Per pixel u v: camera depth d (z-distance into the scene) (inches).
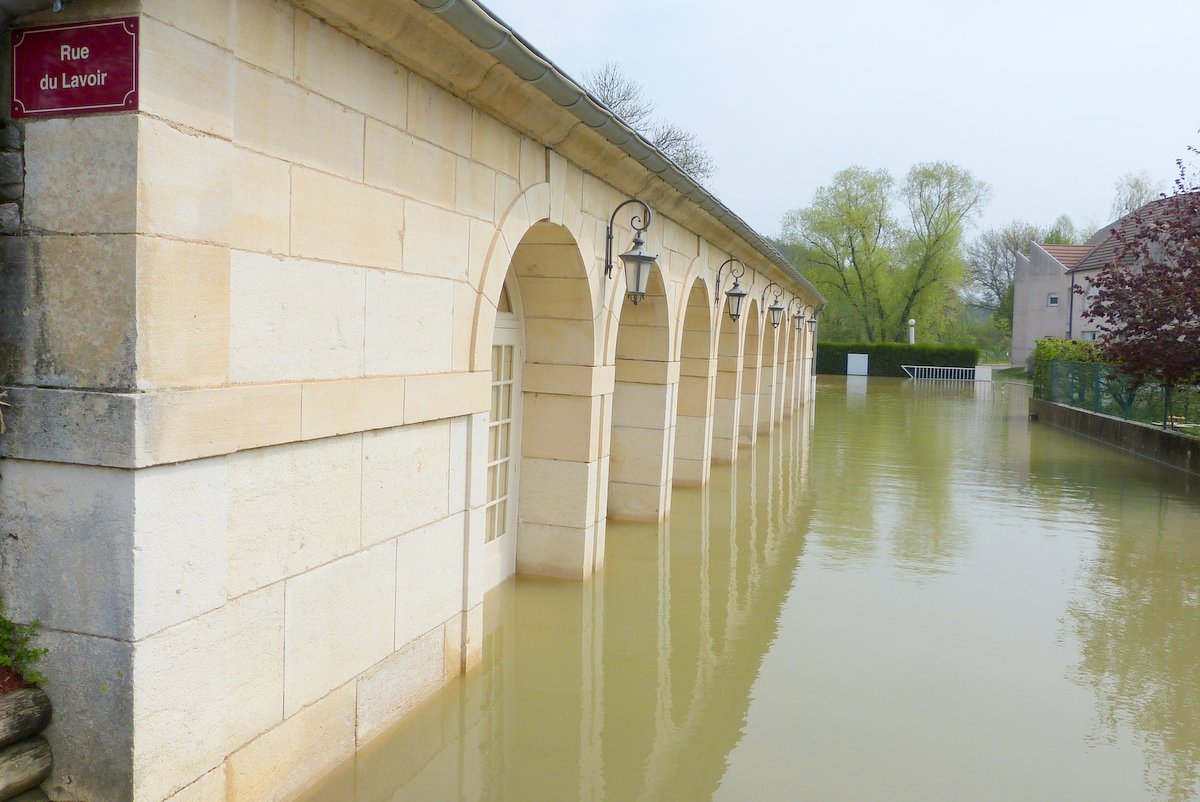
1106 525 438.3
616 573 326.6
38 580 125.0
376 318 171.3
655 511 404.2
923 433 844.6
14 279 123.0
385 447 178.4
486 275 212.1
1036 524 437.7
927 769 189.8
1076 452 716.7
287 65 144.4
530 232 262.1
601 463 320.2
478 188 207.5
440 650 207.5
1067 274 1631.4
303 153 148.9
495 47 175.0
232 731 141.1
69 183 120.0
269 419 142.6
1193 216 619.5
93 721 123.9
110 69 117.4
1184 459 622.5
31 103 121.0
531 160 235.0
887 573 341.4
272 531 147.5
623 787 176.6
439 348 195.3
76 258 120.3
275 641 150.1
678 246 390.9
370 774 172.6
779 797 175.9
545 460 308.3
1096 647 268.1
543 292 291.6
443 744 189.3
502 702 213.3
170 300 123.0
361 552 172.7
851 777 185.2
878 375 2001.7
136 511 119.5
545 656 245.0
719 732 203.5
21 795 123.1
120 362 119.1
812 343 1280.8
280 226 144.6
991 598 314.0
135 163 116.8
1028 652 262.5
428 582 199.2
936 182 2082.9
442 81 186.9
